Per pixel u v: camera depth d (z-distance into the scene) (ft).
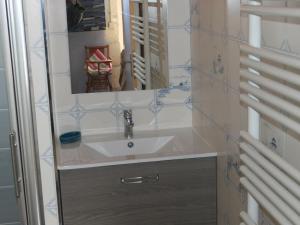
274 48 5.49
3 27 6.69
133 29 9.02
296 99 4.17
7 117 6.95
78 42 8.91
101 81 9.16
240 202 7.02
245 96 5.49
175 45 9.27
